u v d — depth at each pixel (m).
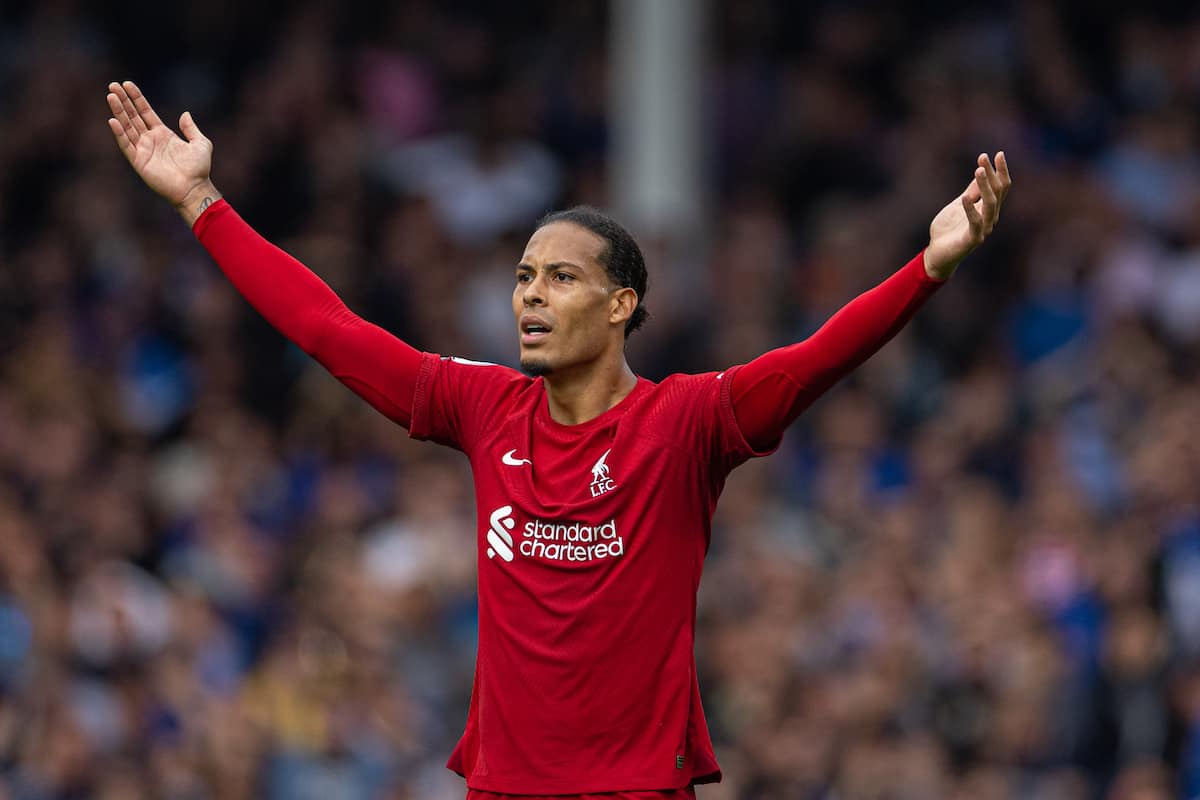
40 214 42.16
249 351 38.78
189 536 33.16
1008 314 41.56
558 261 13.79
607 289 13.87
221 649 30.98
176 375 38.44
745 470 35.41
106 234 40.81
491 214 43.34
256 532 34.03
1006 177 13.09
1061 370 39.78
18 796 27.03
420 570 32.09
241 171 42.66
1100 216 43.06
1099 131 46.06
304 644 30.39
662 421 13.70
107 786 27.41
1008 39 47.62
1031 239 43.09
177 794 27.66
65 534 31.38
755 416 13.61
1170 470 33.97
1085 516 32.91
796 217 45.31
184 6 46.75
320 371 38.00
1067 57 47.56
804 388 13.49
